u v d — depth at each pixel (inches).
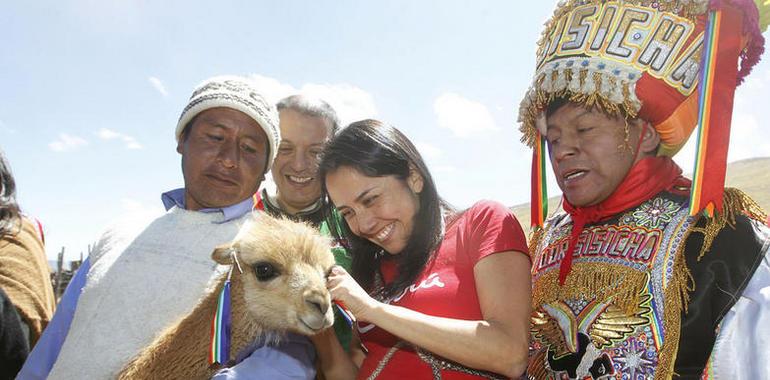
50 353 56.2
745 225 47.5
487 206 51.9
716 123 47.5
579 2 51.9
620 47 49.6
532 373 54.4
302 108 72.4
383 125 53.1
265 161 61.0
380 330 52.8
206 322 52.3
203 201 59.1
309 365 52.3
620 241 51.5
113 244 57.7
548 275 55.9
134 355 52.6
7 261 57.8
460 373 49.8
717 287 46.6
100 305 54.2
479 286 48.8
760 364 43.9
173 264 55.4
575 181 52.2
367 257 57.1
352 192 51.9
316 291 50.4
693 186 47.6
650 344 47.9
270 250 52.1
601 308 50.5
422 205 52.9
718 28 48.1
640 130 51.4
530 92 54.7
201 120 58.7
